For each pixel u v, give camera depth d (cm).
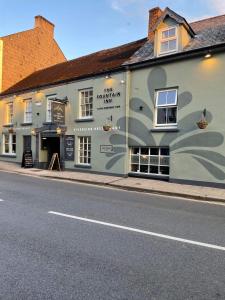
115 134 1471
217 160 1158
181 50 1274
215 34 1295
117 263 434
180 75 1270
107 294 349
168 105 1313
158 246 508
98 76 1552
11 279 380
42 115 1880
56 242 513
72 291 354
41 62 2611
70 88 1705
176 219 696
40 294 346
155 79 1350
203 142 1194
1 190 1002
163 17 1329
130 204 857
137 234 569
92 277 389
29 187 1095
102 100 1531
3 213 695
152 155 1378
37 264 424
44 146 1894
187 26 1298
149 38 1641
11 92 2125
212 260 454
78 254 463
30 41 2500
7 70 2306
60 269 410
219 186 1151
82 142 1652
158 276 397
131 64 1412
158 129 1327
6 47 2297
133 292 355
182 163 1250
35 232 563
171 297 346
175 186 1184
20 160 2041
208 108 1184
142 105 1394
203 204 906
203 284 379
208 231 603
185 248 502
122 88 1448
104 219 670
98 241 524
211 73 1182
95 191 1082
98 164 1541
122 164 1438
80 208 774
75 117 1666
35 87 1923
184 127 1248
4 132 2194
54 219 657
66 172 1609
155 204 875
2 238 528
